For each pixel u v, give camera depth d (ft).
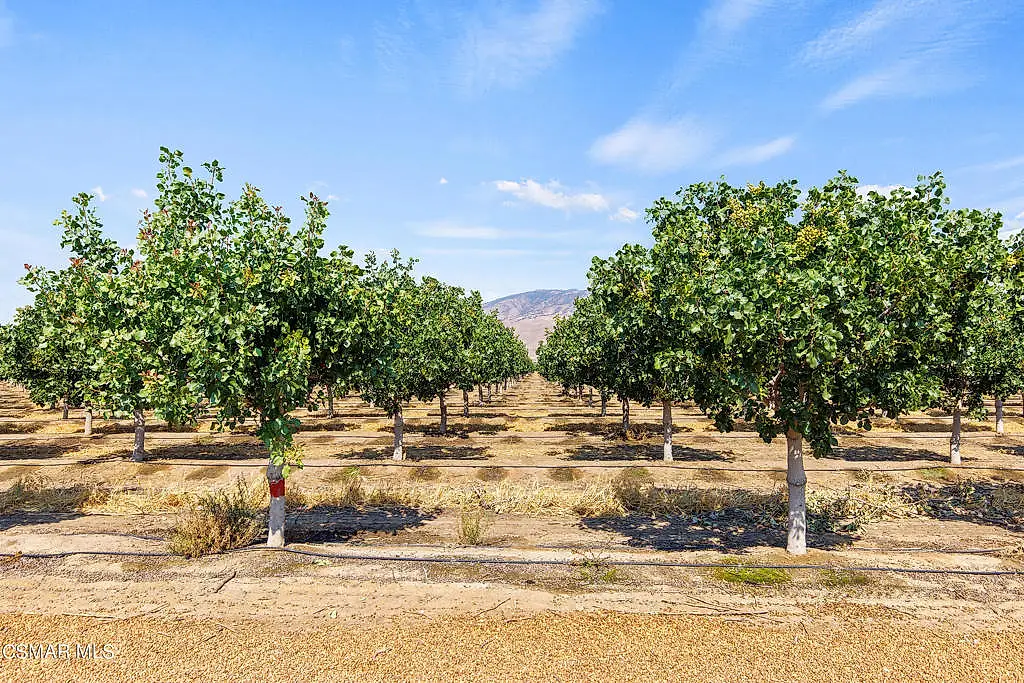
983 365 55.01
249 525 37.14
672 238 36.22
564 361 94.79
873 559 32.12
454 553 33.58
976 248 30.89
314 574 30.12
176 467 61.62
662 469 60.75
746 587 28.22
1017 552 33.73
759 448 73.26
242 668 21.16
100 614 25.50
